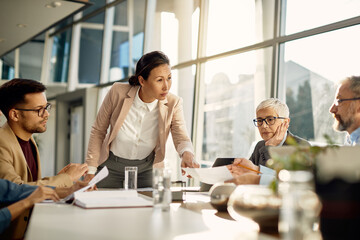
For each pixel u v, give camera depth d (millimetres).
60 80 10219
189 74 6051
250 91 5066
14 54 10766
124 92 3020
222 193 1709
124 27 8102
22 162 2336
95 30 9117
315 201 1082
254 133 5008
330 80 4148
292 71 4559
